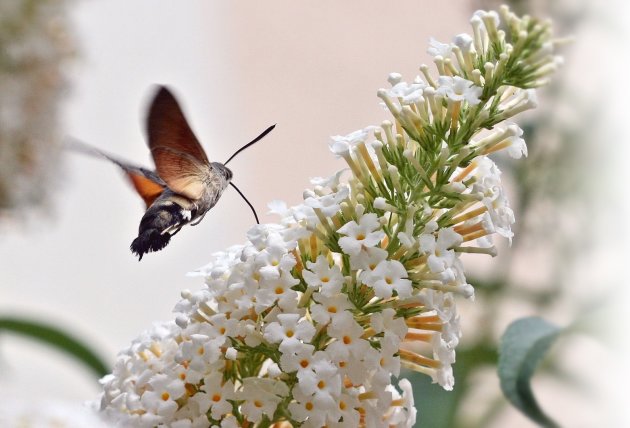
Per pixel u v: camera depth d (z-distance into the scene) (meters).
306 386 0.58
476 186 0.59
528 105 0.59
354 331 0.58
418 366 0.60
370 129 0.60
